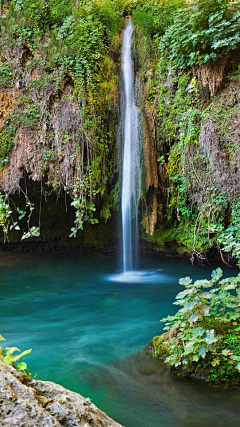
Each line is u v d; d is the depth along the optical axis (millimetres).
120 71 7867
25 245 11406
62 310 5996
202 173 6535
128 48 8109
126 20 8266
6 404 1062
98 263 9867
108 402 3127
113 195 7934
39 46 7043
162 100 7410
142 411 2982
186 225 7820
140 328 5055
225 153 6129
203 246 7492
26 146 6801
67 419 1158
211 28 6172
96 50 7273
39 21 7227
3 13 7211
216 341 3701
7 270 9117
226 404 3084
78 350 4273
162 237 8500
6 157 6836
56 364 3875
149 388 3371
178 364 3566
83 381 3498
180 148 6918
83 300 6594
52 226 11117
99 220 10305
